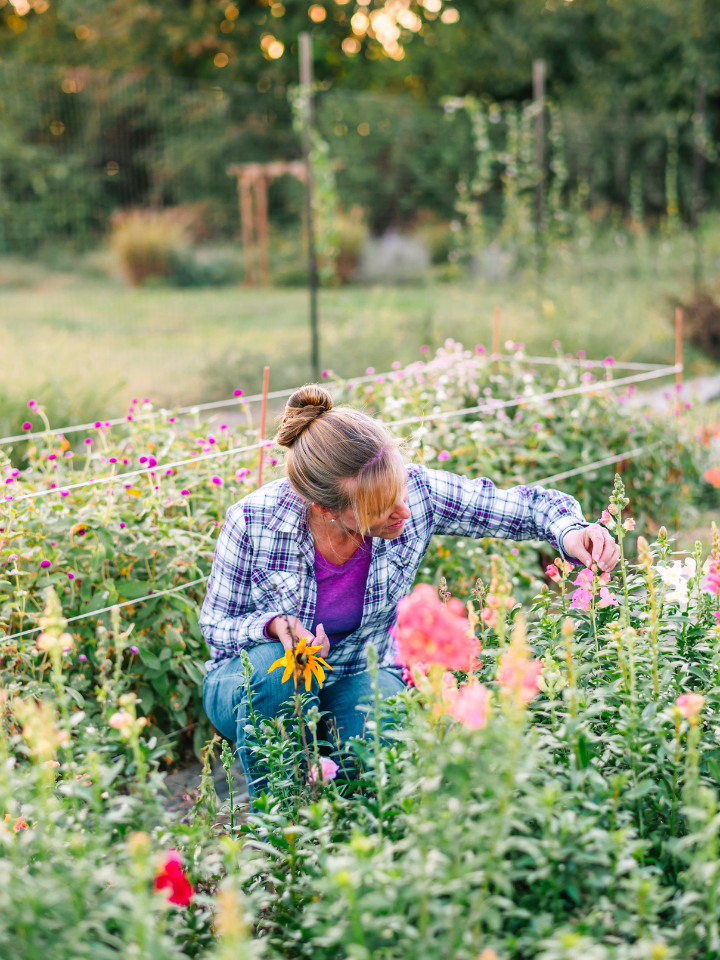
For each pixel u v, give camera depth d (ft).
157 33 71.36
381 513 6.42
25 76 50.55
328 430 6.45
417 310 35.65
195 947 4.99
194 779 8.60
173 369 25.79
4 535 8.36
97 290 50.06
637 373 25.61
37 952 3.85
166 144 61.46
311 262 23.98
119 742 5.41
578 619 6.56
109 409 18.33
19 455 13.53
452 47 71.00
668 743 5.00
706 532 14.25
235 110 65.67
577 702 5.32
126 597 8.66
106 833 4.80
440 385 13.37
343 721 7.22
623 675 5.50
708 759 5.24
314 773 5.73
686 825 5.11
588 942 3.75
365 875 4.19
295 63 71.10
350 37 74.84
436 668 4.84
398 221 59.57
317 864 5.07
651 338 29.01
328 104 60.70
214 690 7.22
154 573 9.14
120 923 4.28
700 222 40.19
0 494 8.82
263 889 5.42
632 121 55.06
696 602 6.50
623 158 53.62
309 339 31.65
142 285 52.95
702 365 27.63
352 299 41.24
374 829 5.34
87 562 8.83
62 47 74.43
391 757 5.11
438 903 4.14
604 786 4.74
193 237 61.57
